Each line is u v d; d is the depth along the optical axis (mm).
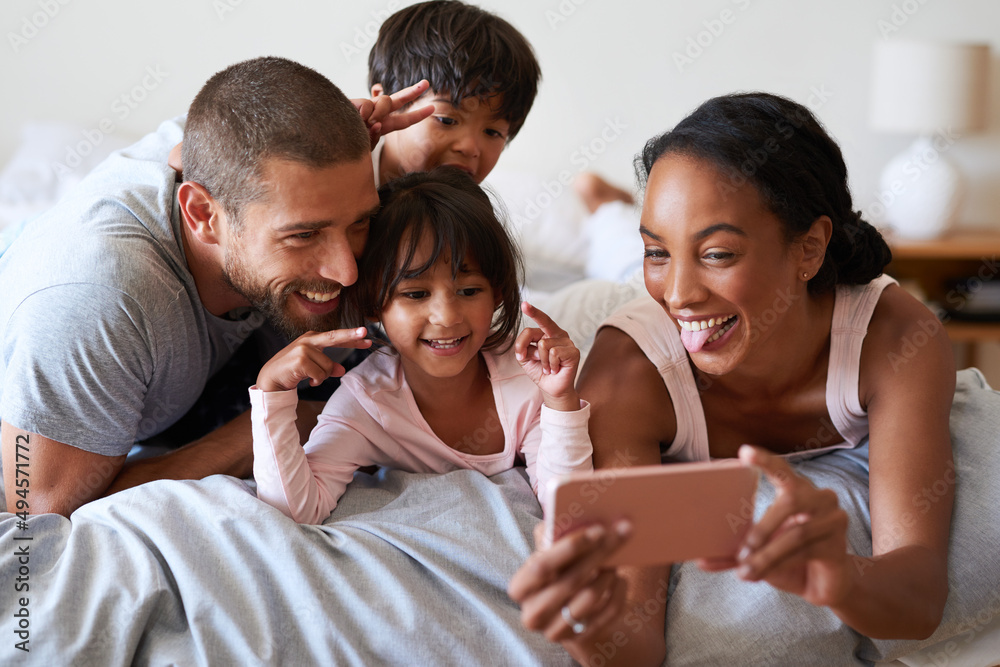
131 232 1125
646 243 1044
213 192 1073
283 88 1026
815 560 741
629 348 1169
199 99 1104
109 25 2824
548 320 1038
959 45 2848
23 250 1185
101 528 1001
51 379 1044
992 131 3131
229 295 1202
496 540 1002
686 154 984
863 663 1010
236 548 949
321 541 985
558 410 1068
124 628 896
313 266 1069
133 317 1069
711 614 983
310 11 2848
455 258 1073
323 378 1055
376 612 916
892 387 1087
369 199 1070
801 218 1001
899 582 897
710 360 1050
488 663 910
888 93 2945
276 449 1042
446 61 1449
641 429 1125
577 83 3051
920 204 2951
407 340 1105
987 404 1243
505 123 1567
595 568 711
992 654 1040
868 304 1135
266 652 888
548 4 2980
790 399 1158
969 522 1063
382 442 1185
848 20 3057
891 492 1011
